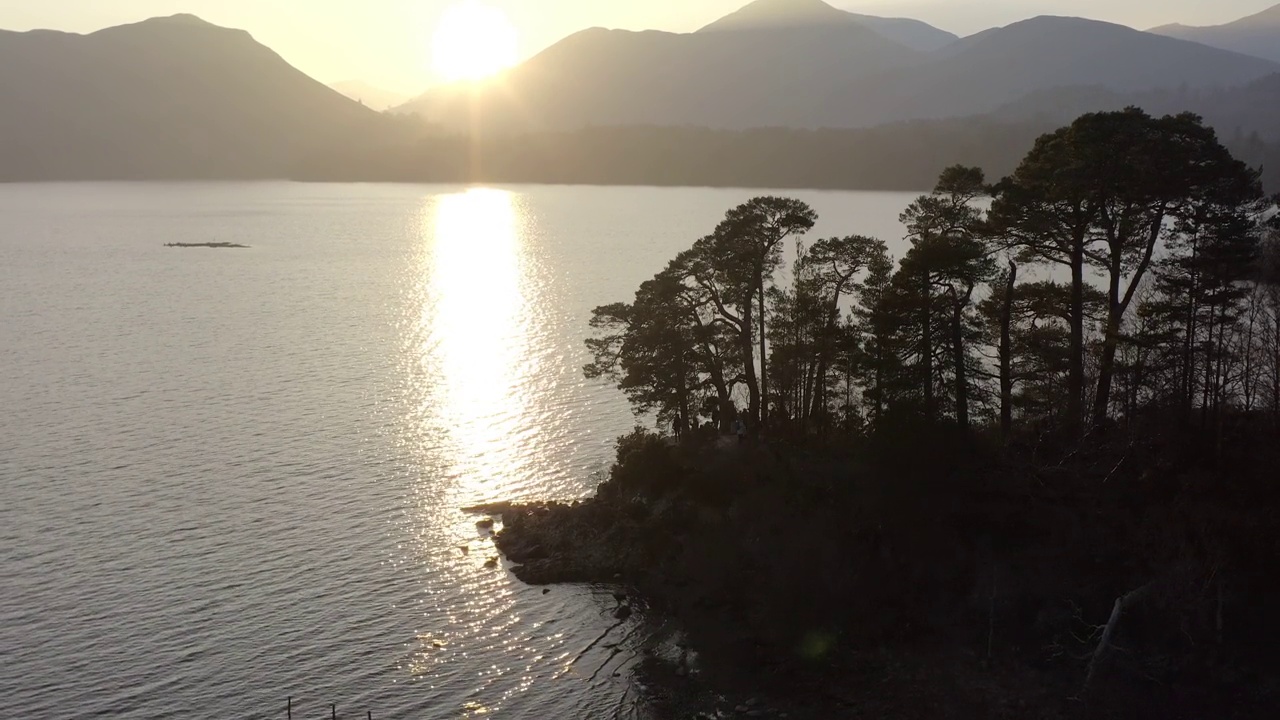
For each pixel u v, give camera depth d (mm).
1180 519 48594
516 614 55156
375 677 48969
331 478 76188
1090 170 54500
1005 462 54969
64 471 77312
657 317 70500
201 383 105125
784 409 69375
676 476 65938
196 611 55438
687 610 54062
